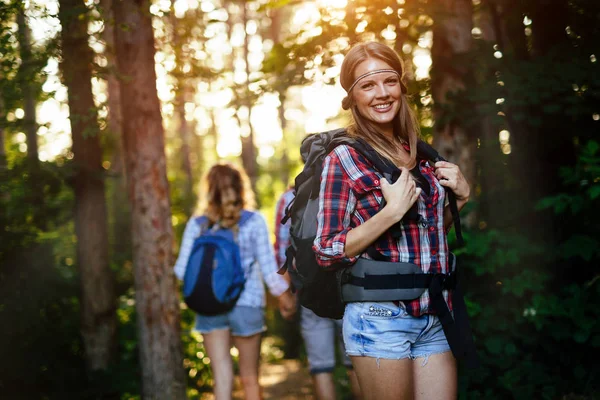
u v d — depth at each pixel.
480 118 4.72
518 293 3.75
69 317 5.37
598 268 4.23
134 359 5.38
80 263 5.19
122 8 4.57
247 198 4.19
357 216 2.21
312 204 2.32
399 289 2.13
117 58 4.70
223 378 3.93
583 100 4.46
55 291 5.19
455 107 4.73
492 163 5.18
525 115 4.59
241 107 5.89
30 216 5.12
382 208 2.16
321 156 2.30
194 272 3.91
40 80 4.45
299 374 6.89
